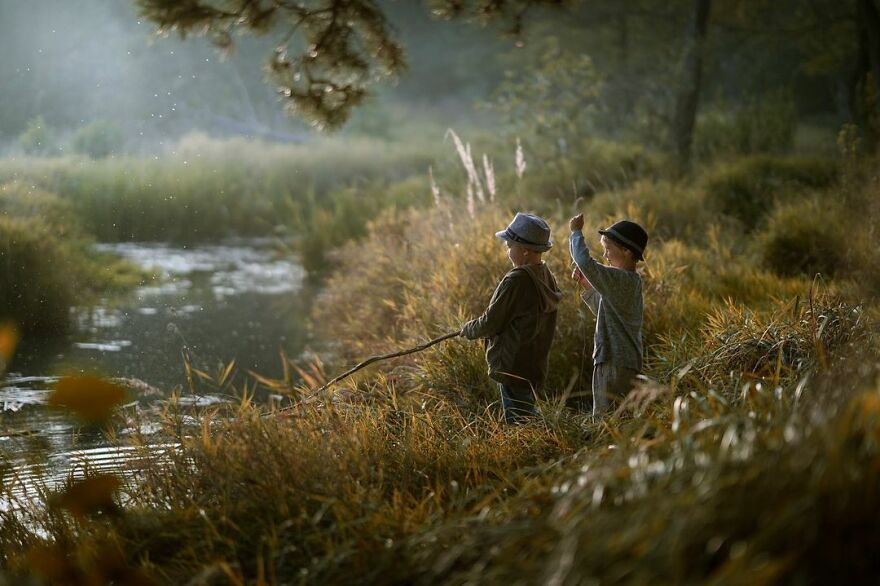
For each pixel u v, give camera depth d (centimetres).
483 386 716
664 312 795
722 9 2700
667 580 269
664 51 2677
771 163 1593
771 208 1375
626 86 2616
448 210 1175
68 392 179
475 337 650
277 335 1173
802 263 1079
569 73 1997
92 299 1339
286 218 2150
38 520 470
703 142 2003
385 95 4238
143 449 541
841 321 580
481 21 698
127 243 1923
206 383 919
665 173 1677
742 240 1244
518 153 1048
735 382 514
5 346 209
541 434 534
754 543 264
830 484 270
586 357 776
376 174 2409
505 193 1557
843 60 2564
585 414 575
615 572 275
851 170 1216
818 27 2500
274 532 391
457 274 898
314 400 590
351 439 507
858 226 1062
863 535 265
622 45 2800
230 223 2102
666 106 2284
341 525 386
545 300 646
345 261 1474
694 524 277
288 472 452
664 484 306
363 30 664
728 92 3409
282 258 1831
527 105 1927
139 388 850
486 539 342
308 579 365
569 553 282
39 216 1484
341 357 1023
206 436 507
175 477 499
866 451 282
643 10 2817
